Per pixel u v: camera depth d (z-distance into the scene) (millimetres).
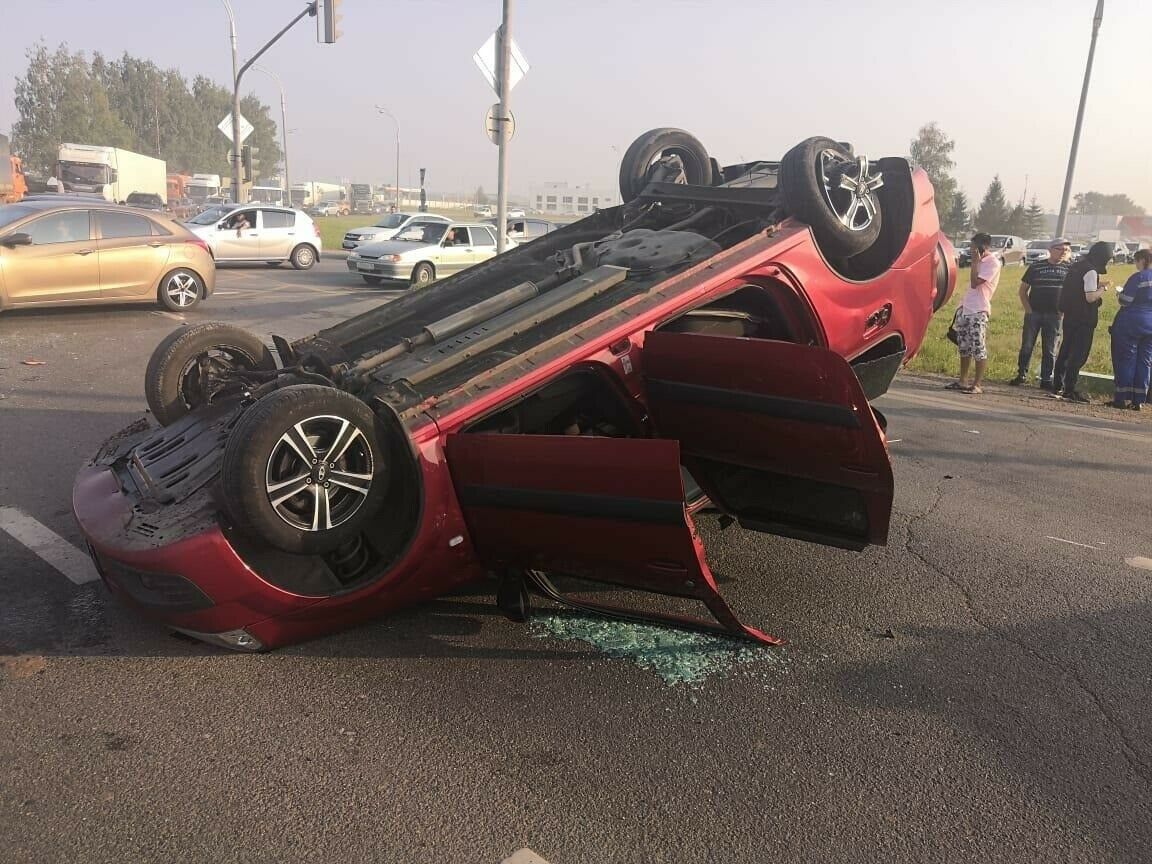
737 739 3094
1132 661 3764
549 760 2938
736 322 4727
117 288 12531
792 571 4629
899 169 5551
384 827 2594
